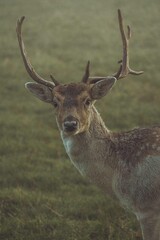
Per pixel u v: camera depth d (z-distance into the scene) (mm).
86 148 15297
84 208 19984
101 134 15516
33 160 24922
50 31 54219
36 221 18969
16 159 24844
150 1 65812
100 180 15539
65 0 67438
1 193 21203
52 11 62250
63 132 15062
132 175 15102
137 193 15070
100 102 33812
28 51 47375
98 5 64812
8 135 28250
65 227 18625
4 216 19500
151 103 33844
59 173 23438
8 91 36844
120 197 15484
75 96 15117
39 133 28594
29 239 18062
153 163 14914
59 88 15469
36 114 32250
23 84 38188
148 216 15070
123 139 15625
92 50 48188
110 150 15453
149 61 44375
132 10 61938
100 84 15359
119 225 18562
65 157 25594
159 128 15680
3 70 41562
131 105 33375
